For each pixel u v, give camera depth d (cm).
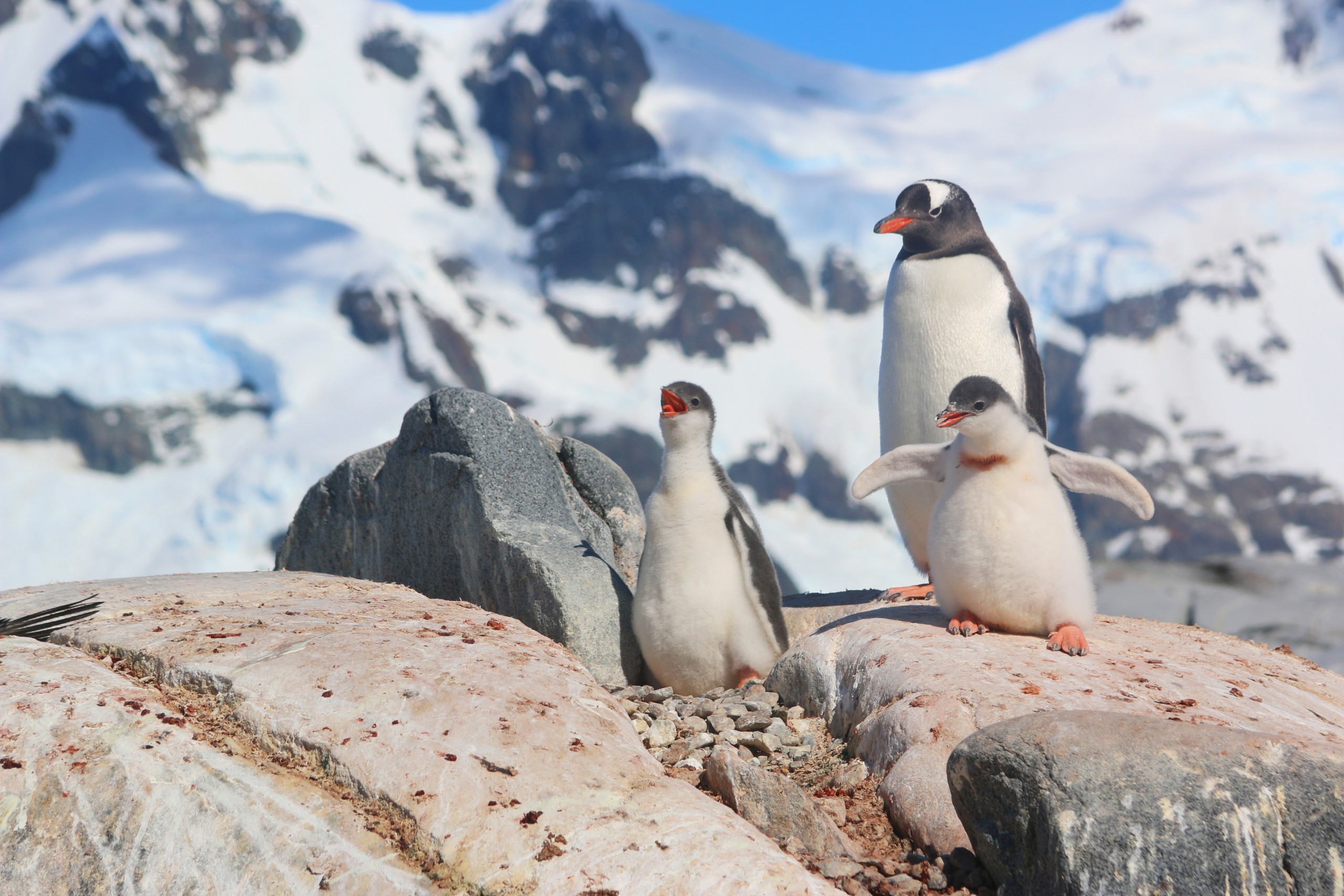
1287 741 391
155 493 15525
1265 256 19825
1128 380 18238
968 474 571
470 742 427
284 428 16175
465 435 738
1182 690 518
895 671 537
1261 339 18662
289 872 388
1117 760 386
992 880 414
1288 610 1466
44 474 15488
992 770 402
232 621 537
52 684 453
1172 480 17200
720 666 673
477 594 729
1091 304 19125
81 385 16188
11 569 14250
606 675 684
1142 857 372
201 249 19575
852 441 18812
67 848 396
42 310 17400
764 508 18025
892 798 466
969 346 782
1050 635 574
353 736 432
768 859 379
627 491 842
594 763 426
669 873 372
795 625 785
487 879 377
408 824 399
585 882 372
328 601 604
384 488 798
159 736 429
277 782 417
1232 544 16312
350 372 17375
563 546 708
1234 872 368
